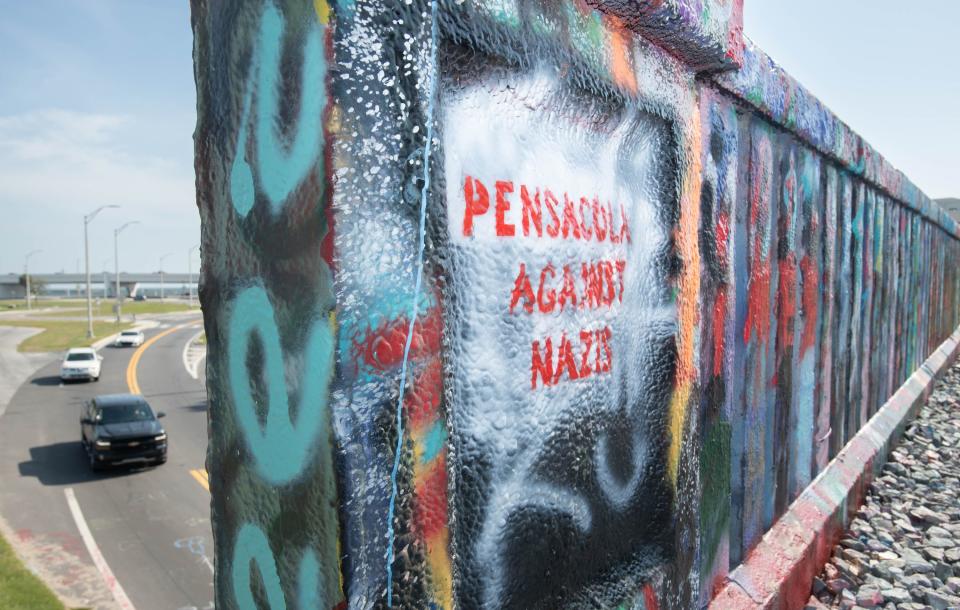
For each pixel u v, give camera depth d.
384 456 1.14
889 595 3.65
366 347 1.11
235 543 1.27
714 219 2.58
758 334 3.29
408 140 1.18
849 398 5.23
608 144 1.91
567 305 1.73
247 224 1.20
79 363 26.27
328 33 1.05
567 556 1.75
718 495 2.73
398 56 1.15
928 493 5.39
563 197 1.72
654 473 2.15
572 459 1.76
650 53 2.06
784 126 3.38
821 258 4.31
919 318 9.03
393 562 1.17
